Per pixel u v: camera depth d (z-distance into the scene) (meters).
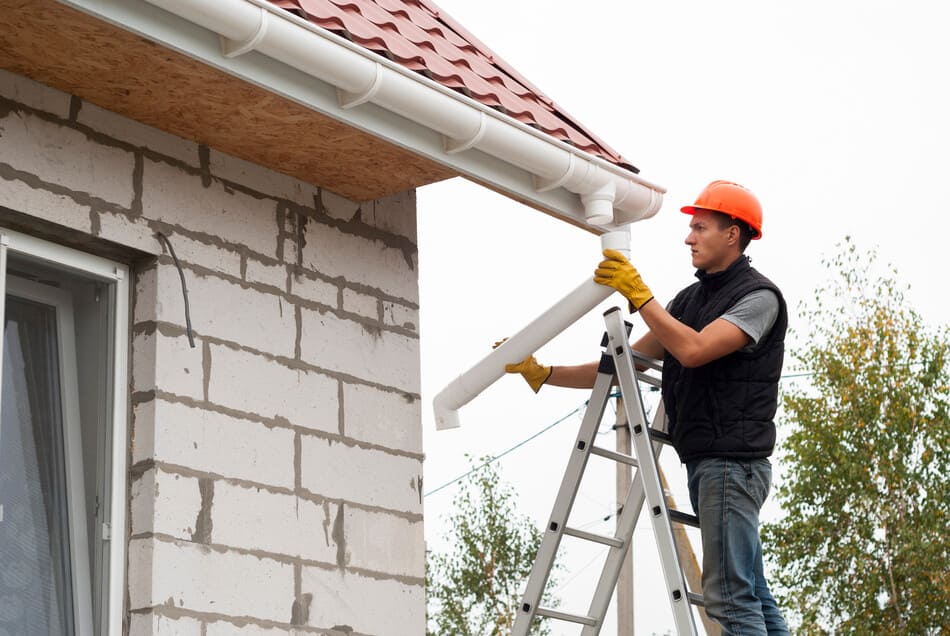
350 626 5.54
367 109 4.96
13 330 4.91
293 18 4.45
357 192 5.98
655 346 5.78
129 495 4.99
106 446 5.00
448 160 5.26
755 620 5.02
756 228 5.43
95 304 5.15
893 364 18.95
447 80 5.07
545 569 5.50
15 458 4.81
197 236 5.34
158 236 5.19
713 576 5.07
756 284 5.23
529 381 6.13
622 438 14.62
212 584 5.07
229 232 5.47
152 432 5.01
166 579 4.91
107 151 5.08
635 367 5.69
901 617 18.36
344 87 4.74
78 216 4.93
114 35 4.54
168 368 5.11
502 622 24.69
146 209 5.17
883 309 19.23
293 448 5.51
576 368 6.07
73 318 5.14
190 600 4.98
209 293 5.33
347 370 5.83
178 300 5.20
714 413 5.13
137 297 5.18
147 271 5.18
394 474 5.92
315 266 5.81
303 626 5.36
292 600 5.34
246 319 5.45
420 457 6.06
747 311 5.11
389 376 6.02
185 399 5.14
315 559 5.47
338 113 4.85
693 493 5.29
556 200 5.70
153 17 4.32
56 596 4.80
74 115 4.99
